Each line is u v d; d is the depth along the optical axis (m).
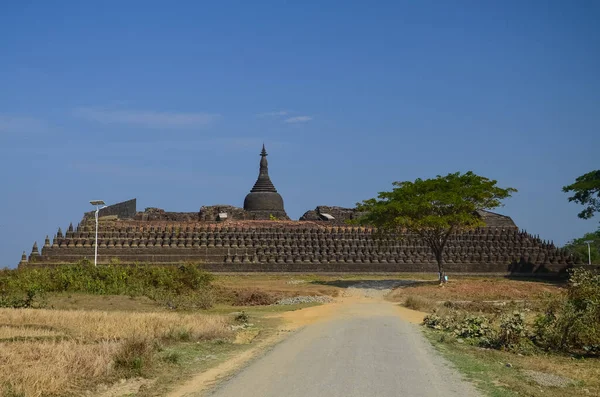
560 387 17.62
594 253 99.69
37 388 15.03
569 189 73.06
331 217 91.38
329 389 15.58
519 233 79.88
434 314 31.94
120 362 18.25
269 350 22.23
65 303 37.78
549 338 25.62
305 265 72.94
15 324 25.95
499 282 60.53
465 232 78.94
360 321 32.44
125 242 70.94
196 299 43.62
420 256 75.38
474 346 25.27
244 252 73.12
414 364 19.38
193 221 84.06
